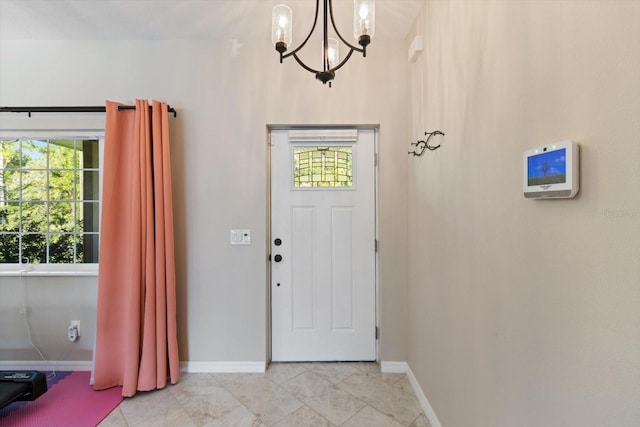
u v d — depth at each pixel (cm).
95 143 221
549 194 74
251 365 210
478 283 112
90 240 221
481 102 109
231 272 212
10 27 194
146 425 158
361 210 222
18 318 212
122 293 194
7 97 208
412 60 191
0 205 219
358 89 210
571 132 69
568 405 71
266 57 211
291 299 223
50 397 180
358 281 222
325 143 221
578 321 68
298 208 223
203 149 211
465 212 122
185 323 211
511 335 92
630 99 57
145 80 209
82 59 209
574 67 68
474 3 114
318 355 222
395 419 163
